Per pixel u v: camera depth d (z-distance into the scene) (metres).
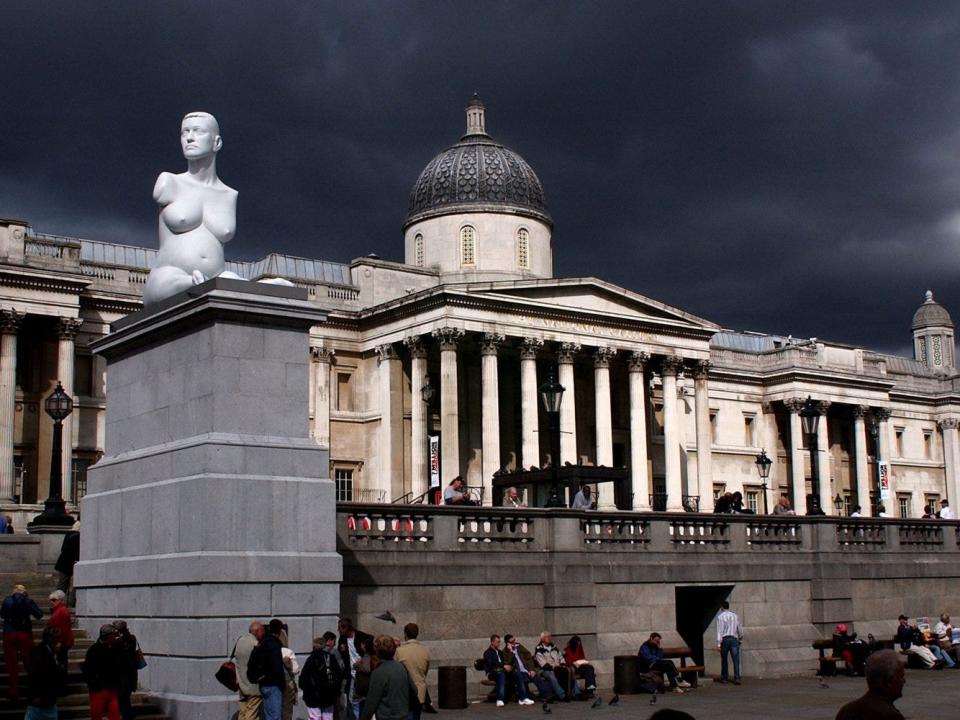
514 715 27.78
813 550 39.91
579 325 78.31
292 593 23.41
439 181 88.94
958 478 116.50
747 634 37.59
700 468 84.31
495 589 31.91
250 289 23.91
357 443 78.00
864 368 106.50
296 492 23.78
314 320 24.69
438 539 31.11
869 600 41.22
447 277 86.00
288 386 24.31
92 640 25.64
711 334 85.38
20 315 63.44
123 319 26.86
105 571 25.61
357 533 29.75
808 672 38.19
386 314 76.56
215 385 23.44
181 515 23.31
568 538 33.38
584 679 31.22
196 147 26.19
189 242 25.89
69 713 22.11
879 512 63.81
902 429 115.06
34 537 32.97
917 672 38.72
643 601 35.00
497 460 73.25
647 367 85.25
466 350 79.12
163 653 23.28
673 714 7.48
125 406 26.72
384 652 18.02
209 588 22.45
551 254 92.12
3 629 24.14
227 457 23.16
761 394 102.81
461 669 29.28
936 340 132.75
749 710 28.67
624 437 87.25
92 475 27.25
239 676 20.38
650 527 35.75
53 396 34.75
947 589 44.16
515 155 91.69
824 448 101.50
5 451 62.16
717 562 37.06
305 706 23.48
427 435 73.81
